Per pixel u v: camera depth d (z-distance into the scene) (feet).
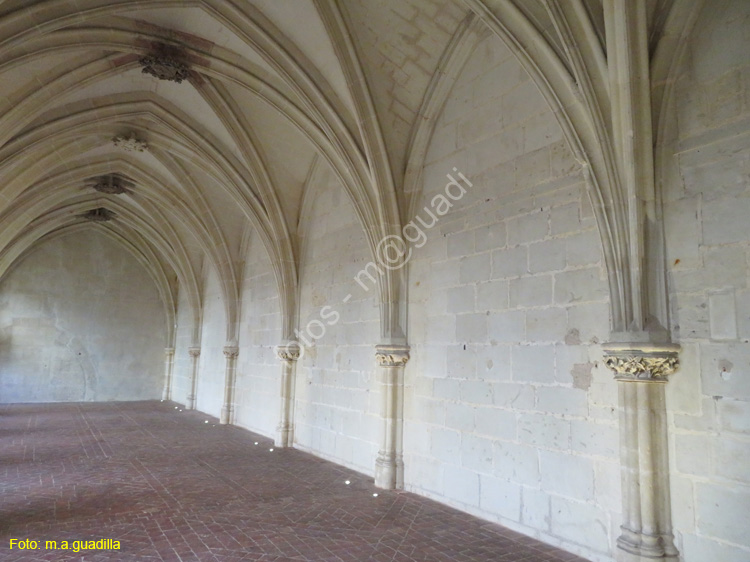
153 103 33.73
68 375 62.18
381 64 24.56
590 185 16.89
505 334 20.75
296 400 36.04
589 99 16.53
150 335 66.95
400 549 17.28
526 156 20.65
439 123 25.35
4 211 41.42
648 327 15.44
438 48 24.12
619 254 16.12
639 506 15.05
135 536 17.88
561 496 17.93
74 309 63.10
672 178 15.66
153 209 53.26
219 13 24.52
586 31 16.34
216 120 33.88
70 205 53.62
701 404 14.48
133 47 26.63
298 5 23.17
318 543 17.66
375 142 25.59
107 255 65.36
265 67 27.53
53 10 22.03
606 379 16.94
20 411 51.34
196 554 16.42
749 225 13.93
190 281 58.18
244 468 28.76
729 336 14.07
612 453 16.53
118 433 39.50
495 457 20.58
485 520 20.54
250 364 44.27
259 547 17.17
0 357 59.16
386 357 25.54
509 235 21.03
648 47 15.64
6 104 27.12
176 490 23.88
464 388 22.38
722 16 14.92
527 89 20.88
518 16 17.93
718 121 14.76
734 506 13.58
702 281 14.76
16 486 23.90
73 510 20.61
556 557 16.88
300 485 25.35
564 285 18.63
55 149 36.11
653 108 15.88
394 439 25.41
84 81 28.32
